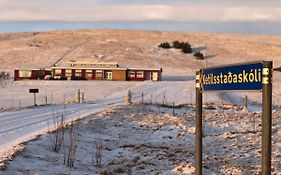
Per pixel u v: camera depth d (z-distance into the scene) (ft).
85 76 277.44
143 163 57.16
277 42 623.36
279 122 103.04
